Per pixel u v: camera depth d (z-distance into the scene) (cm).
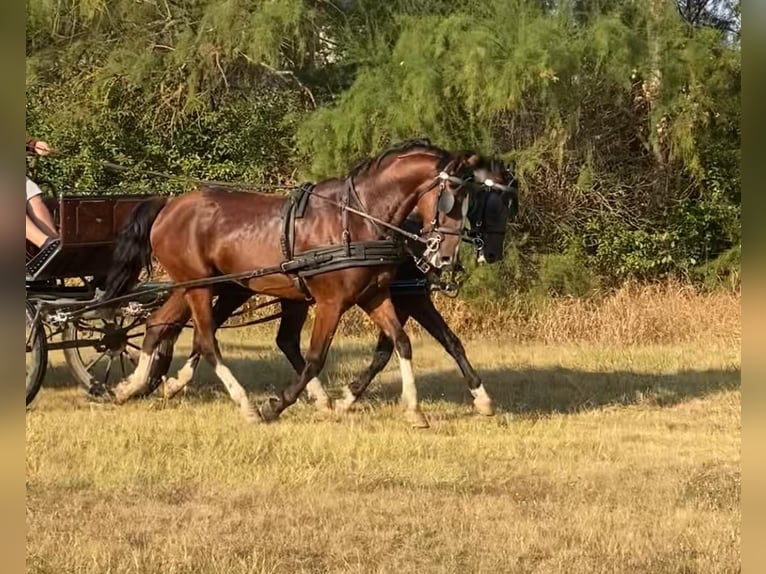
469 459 711
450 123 1524
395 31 1605
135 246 838
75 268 845
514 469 689
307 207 788
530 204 1611
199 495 611
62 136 1723
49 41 1800
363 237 773
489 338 1525
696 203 1683
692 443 792
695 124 1579
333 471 664
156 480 641
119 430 763
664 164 1675
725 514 580
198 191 848
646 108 1652
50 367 1097
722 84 1591
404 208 770
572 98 1514
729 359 1303
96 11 1702
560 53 1447
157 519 559
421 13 1586
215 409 867
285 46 1656
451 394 1009
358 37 1633
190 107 1686
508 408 934
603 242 1647
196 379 1055
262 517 563
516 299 1560
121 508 580
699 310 1542
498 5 1514
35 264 812
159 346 884
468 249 1477
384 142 1507
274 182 1727
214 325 860
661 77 1564
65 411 848
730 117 1614
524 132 1584
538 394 1027
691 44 1562
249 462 681
